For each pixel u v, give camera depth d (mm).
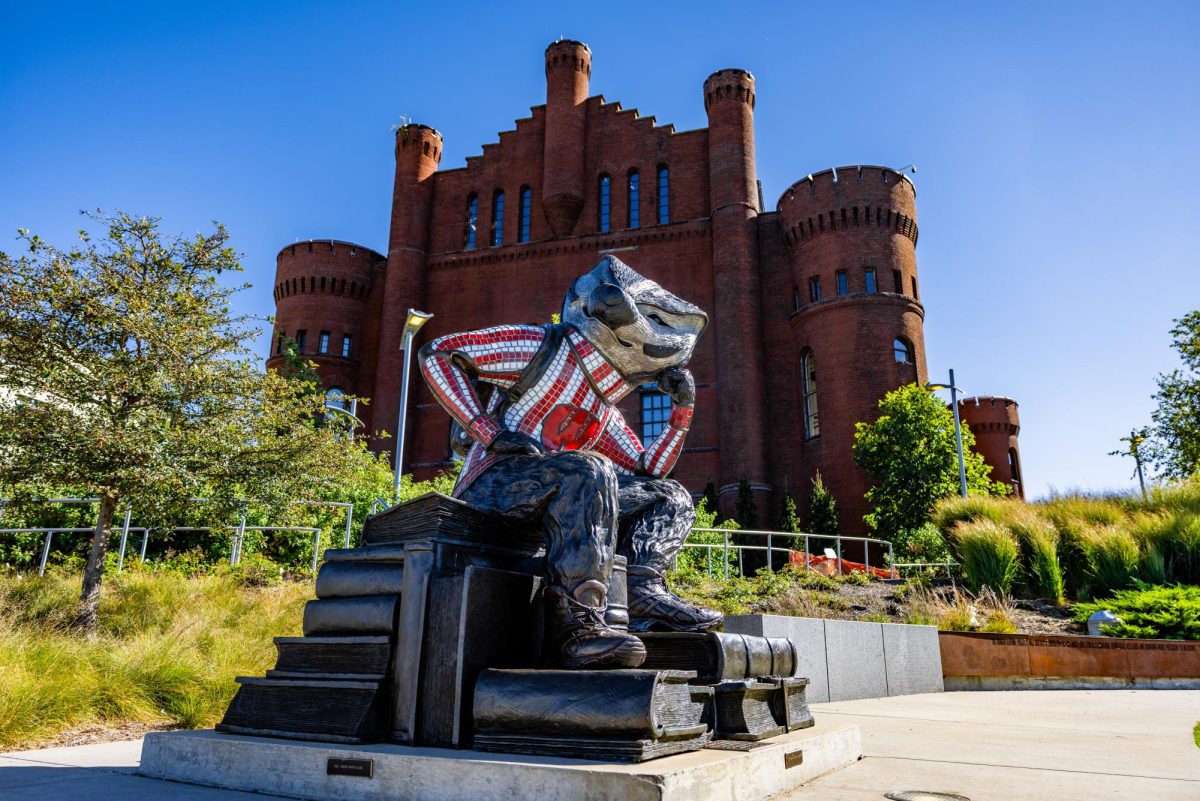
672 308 3797
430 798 2307
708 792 2213
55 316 8945
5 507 10070
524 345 3525
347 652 2822
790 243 35125
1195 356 23047
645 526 3607
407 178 40562
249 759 2701
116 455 8594
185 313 9617
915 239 34781
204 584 10141
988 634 9258
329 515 14164
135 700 5477
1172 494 14508
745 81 37594
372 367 39688
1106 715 5980
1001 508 14586
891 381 31531
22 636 6426
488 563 2957
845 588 12859
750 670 3207
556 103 39625
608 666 2684
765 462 32375
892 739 4387
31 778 2980
